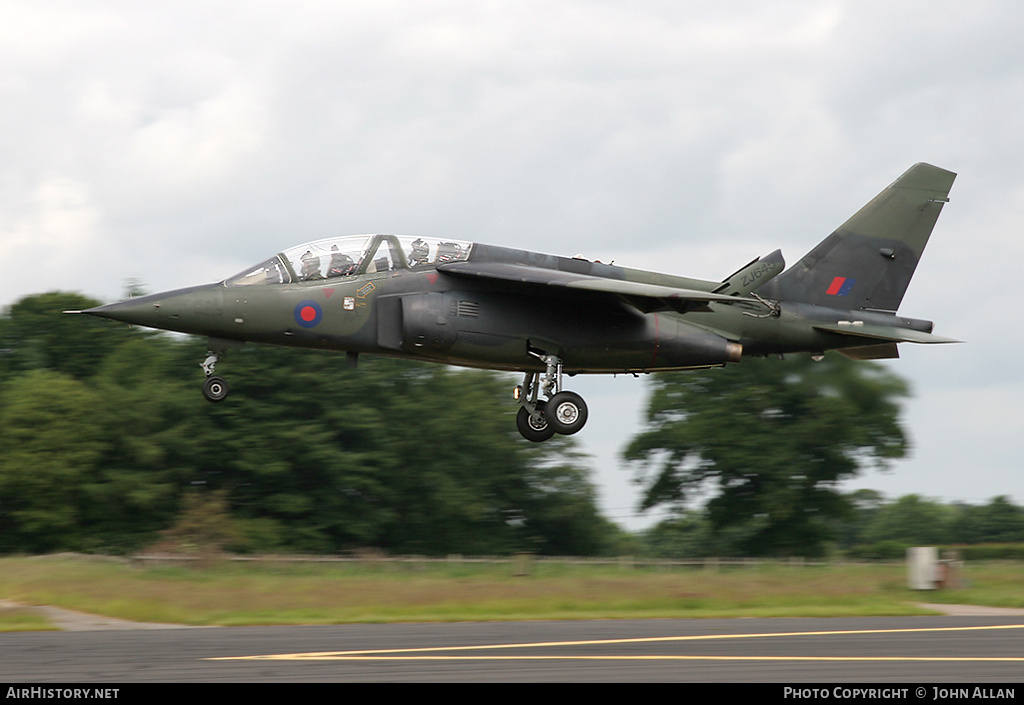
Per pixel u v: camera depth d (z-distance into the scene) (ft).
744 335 233.35
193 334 208.13
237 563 371.76
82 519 533.55
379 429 574.15
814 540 545.44
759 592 230.27
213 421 561.84
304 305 205.36
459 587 231.71
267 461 545.85
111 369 577.84
